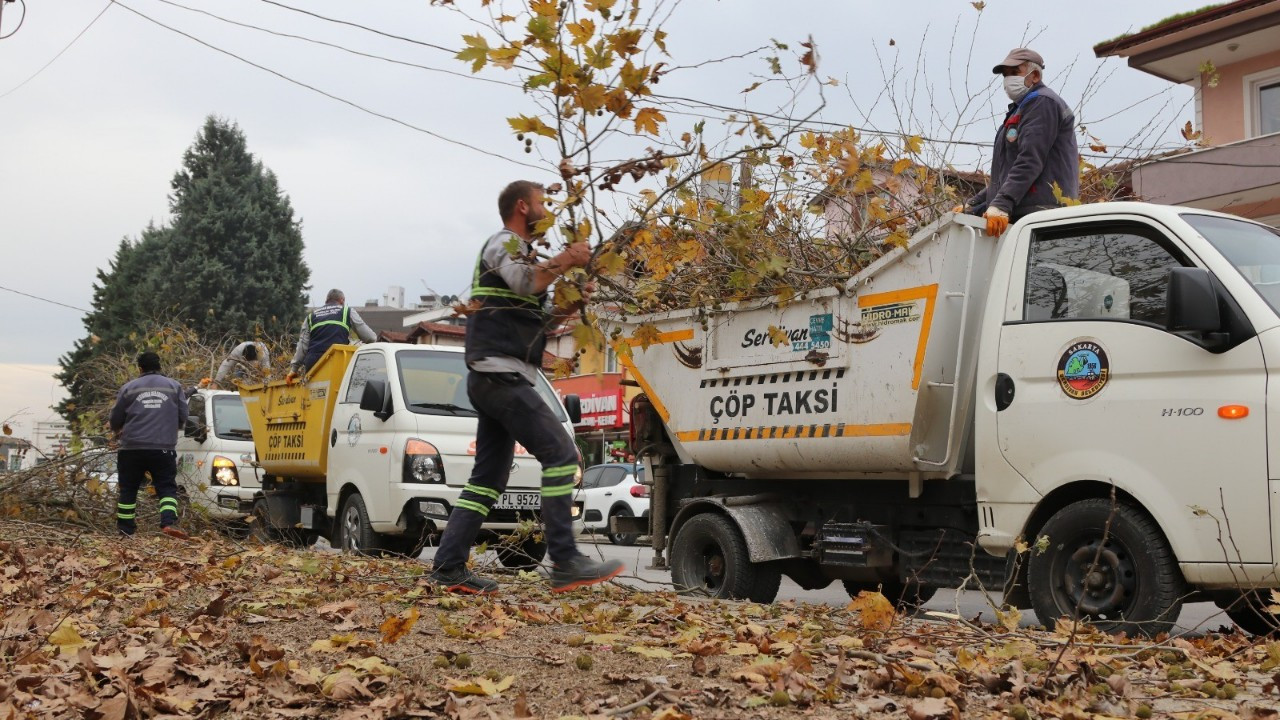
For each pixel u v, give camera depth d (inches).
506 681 163.0
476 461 270.2
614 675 166.9
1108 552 247.3
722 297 334.0
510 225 253.8
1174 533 235.6
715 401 336.8
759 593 325.1
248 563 326.6
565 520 249.3
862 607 205.5
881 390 292.0
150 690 160.4
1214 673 187.0
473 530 268.2
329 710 154.0
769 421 321.1
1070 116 301.6
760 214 292.2
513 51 204.5
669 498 362.6
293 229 2228.1
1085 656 193.0
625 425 1146.7
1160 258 249.8
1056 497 262.8
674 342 349.4
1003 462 267.1
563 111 207.9
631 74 204.1
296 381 514.0
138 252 2226.9
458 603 246.2
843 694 160.1
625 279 330.3
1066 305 262.5
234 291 2114.9
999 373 270.4
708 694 154.9
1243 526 226.7
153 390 489.1
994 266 287.7
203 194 2198.6
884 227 307.1
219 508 555.8
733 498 331.9
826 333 307.6
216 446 624.4
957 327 283.9
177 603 250.1
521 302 250.5
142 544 419.5
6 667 176.4
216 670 172.1
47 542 416.2
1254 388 228.1
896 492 306.8
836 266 306.8
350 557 384.2
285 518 523.2
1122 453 245.4
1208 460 232.2
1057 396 258.5
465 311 243.8
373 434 450.0
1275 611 220.2
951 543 296.5
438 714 148.4
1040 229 272.2
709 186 299.6
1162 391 240.8
